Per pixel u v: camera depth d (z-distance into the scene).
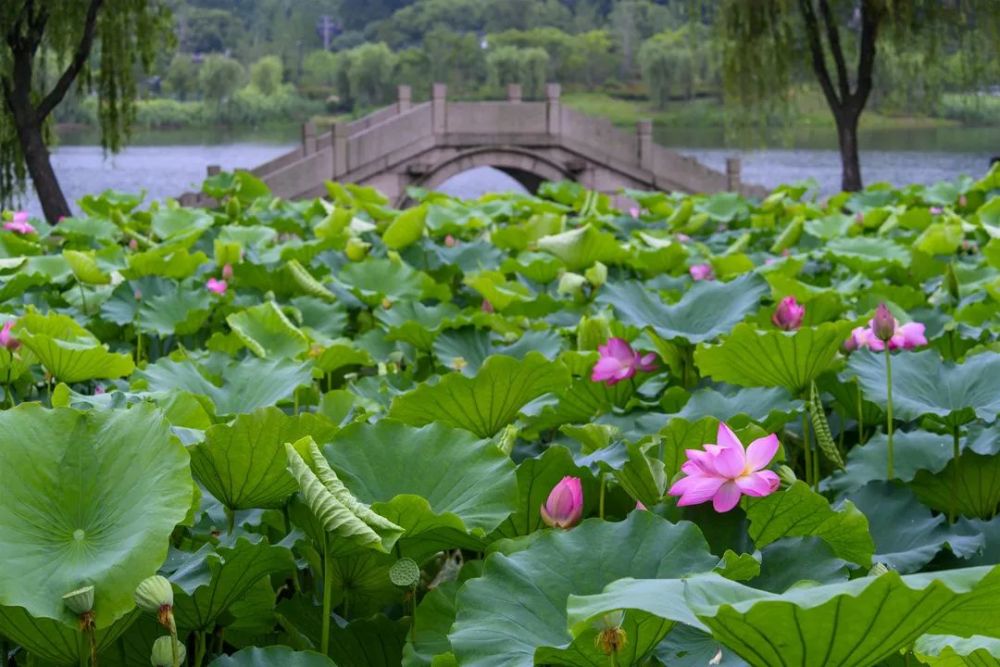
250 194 11.73
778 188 11.29
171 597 1.51
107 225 7.49
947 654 1.49
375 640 2.02
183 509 1.57
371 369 4.23
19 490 1.61
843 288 4.79
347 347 3.72
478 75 63.91
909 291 4.59
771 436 1.89
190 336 4.58
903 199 9.87
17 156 16.28
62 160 34.47
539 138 21.56
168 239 6.85
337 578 2.11
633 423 2.88
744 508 2.02
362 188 10.29
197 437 2.13
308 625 2.05
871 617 1.18
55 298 4.91
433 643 1.83
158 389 2.88
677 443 2.36
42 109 15.27
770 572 1.88
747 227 9.41
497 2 71.44
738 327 2.69
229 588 1.80
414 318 4.47
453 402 2.55
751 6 18.75
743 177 31.16
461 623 1.60
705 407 2.77
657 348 3.48
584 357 3.21
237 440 1.95
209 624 1.85
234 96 56.22
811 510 1.97
